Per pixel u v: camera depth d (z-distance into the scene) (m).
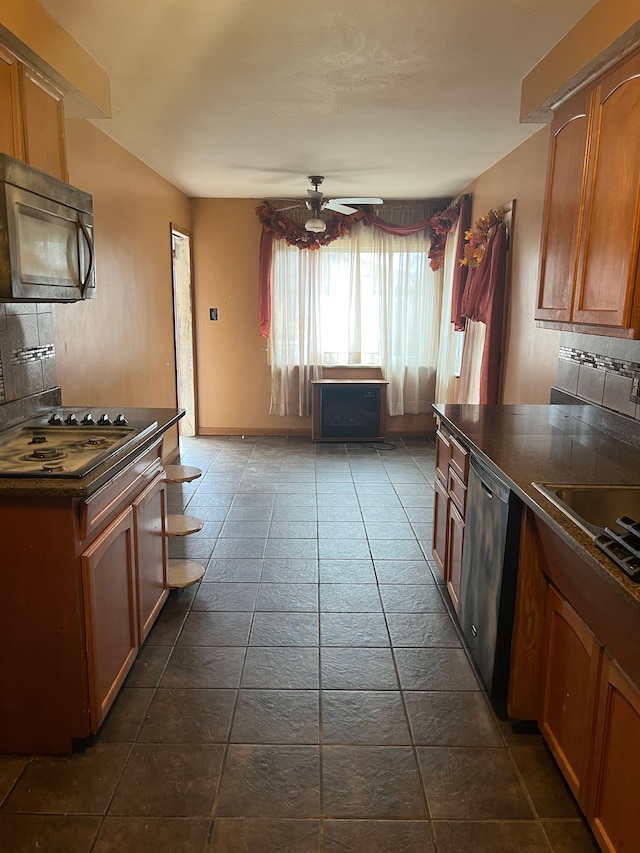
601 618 1.51
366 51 2.47
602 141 2.09
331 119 3.40
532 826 1.71
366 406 6.20
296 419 6.54
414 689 2.31
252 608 2.90
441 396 6.05
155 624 2.75
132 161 4.21
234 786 1.84
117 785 1.85
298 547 3.61
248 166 4.59
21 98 2.11
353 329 6.30
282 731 2.08
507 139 3.79
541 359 3.51
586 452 2.30
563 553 1.72
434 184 5.30
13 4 1.93
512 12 2.12
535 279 3.60
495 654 2.08
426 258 6.19
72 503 1.81
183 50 2.47
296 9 2.12
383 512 4.21
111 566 2.09
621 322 1.93
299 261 6.18
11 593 1.87
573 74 2.22
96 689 1.96
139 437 2.35
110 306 3.83
